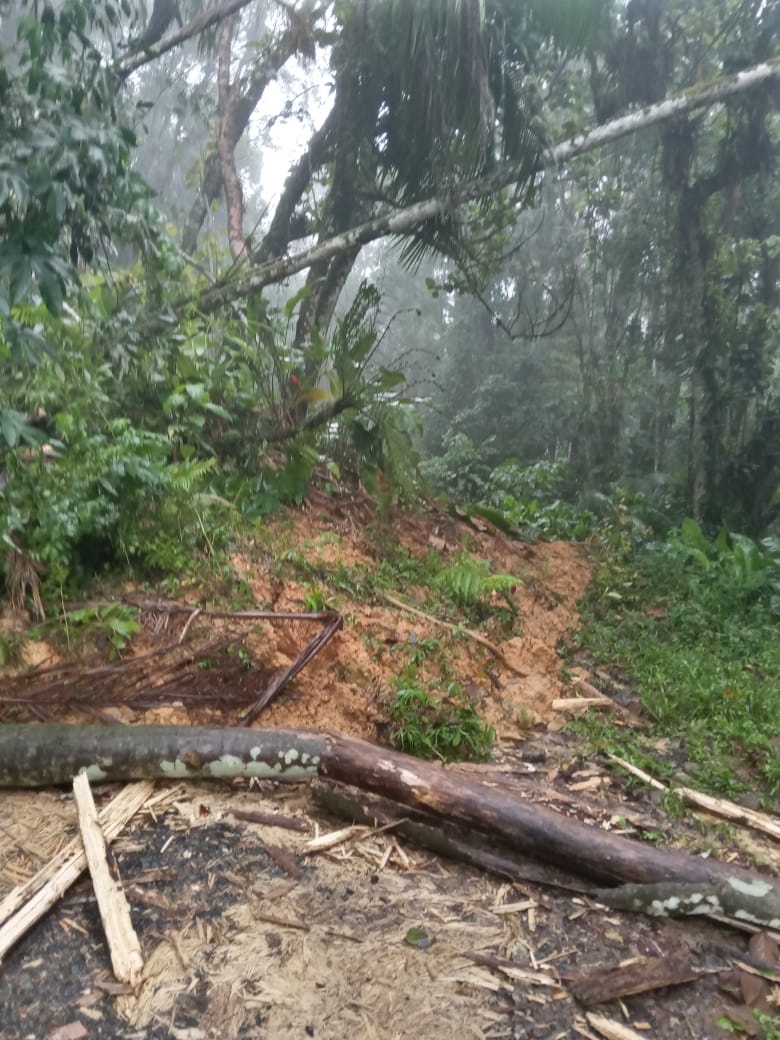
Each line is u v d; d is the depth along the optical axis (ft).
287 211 30.22
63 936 8.34
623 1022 7.85
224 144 30.73
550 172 25.31
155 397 18.93
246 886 9.22
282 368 20.67
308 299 28.17
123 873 9.26
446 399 61.36
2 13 13.66
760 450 35.81
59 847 9.62
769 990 8.41
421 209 24.08
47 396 15.28
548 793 12.05
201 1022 7.43
